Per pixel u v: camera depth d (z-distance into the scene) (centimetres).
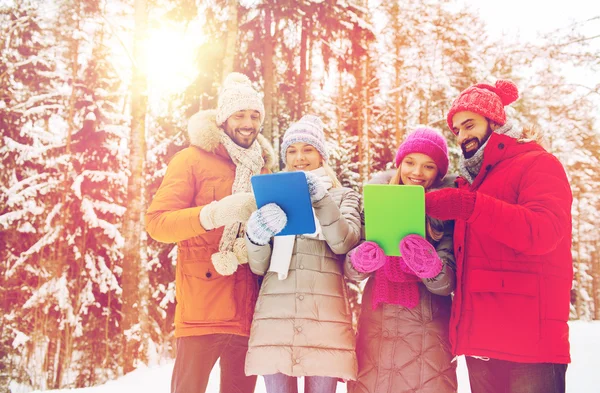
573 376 564
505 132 279
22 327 1537
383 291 289
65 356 1473
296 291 282
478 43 2056
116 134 1527
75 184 1457
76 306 1483
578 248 2983
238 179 315
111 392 654
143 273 1238
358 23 1555
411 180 311
